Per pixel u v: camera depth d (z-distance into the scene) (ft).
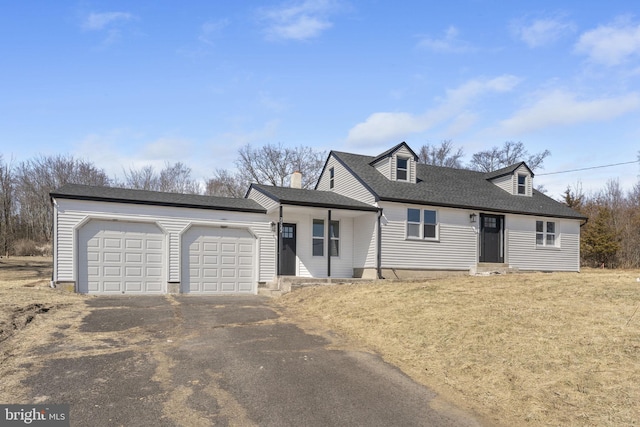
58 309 35.65
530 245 70.33
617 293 32.53
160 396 19.13
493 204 67.56
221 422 16.88
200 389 20.02
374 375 22.35
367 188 61.16
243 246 56.49
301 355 25.34
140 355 24.61
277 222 58.34
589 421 16.85
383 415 17.85
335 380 21.57
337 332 30.76
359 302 37.40
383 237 59.21
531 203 73.56
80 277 47.93
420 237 61.72
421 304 34.24
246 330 31.01
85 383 20.35
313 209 57.31
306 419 17.34
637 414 16.89
